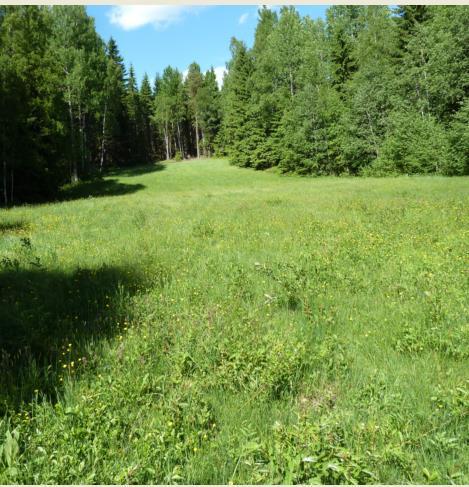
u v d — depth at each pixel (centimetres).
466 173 3108
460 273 646
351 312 541
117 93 6000
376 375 385
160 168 5834
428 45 3650
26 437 305
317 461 259
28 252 880
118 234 1144
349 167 4459
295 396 368
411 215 1225
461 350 412
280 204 1805
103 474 265
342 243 894
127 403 346
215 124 8194
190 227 1224
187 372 400
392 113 3884
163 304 579
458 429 308
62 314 548
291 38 5250
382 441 286
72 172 4356
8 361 411
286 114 4728
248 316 513
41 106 2964
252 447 267
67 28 4303
